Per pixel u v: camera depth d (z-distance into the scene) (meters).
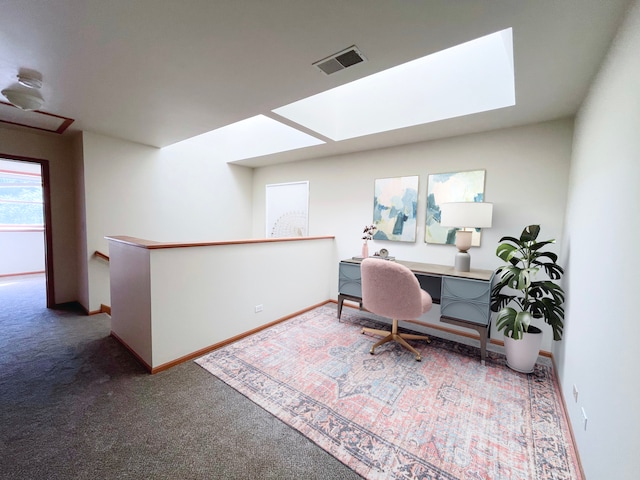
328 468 1.42
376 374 2.28
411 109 2.79
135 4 1.27
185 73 1.91
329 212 4.29
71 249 3.84
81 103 2.44
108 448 1.51
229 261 2.75
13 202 5.92
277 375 2.23
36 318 3.36
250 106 2.47
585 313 1.64
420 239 3.43
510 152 2.80
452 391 2.07
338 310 3.48
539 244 2.24
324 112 3.17
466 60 2.46
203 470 1.39
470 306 2.55
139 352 2.39
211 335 2.62
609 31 1.35
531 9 1.25
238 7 1.28
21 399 1.89
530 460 1.48
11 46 1.62
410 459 1.48
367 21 1.37
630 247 1.08
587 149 1.88
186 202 4.38
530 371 2.33
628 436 0.97
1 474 1.34
